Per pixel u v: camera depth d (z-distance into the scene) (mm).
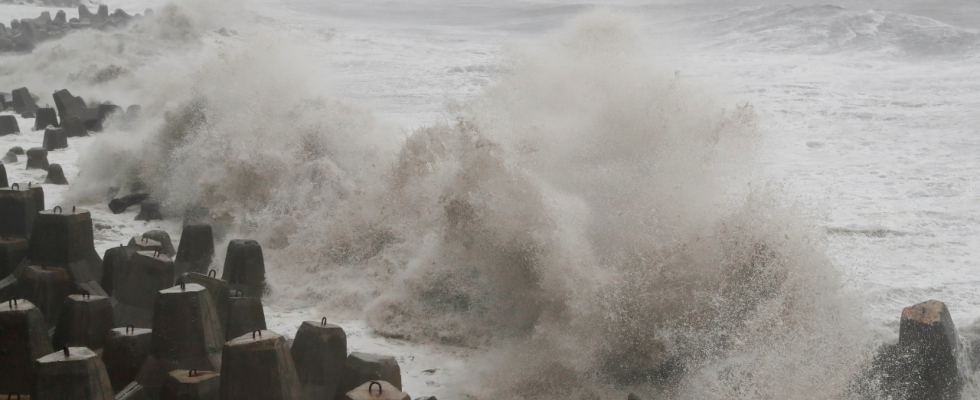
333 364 4227
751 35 31781
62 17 30469
